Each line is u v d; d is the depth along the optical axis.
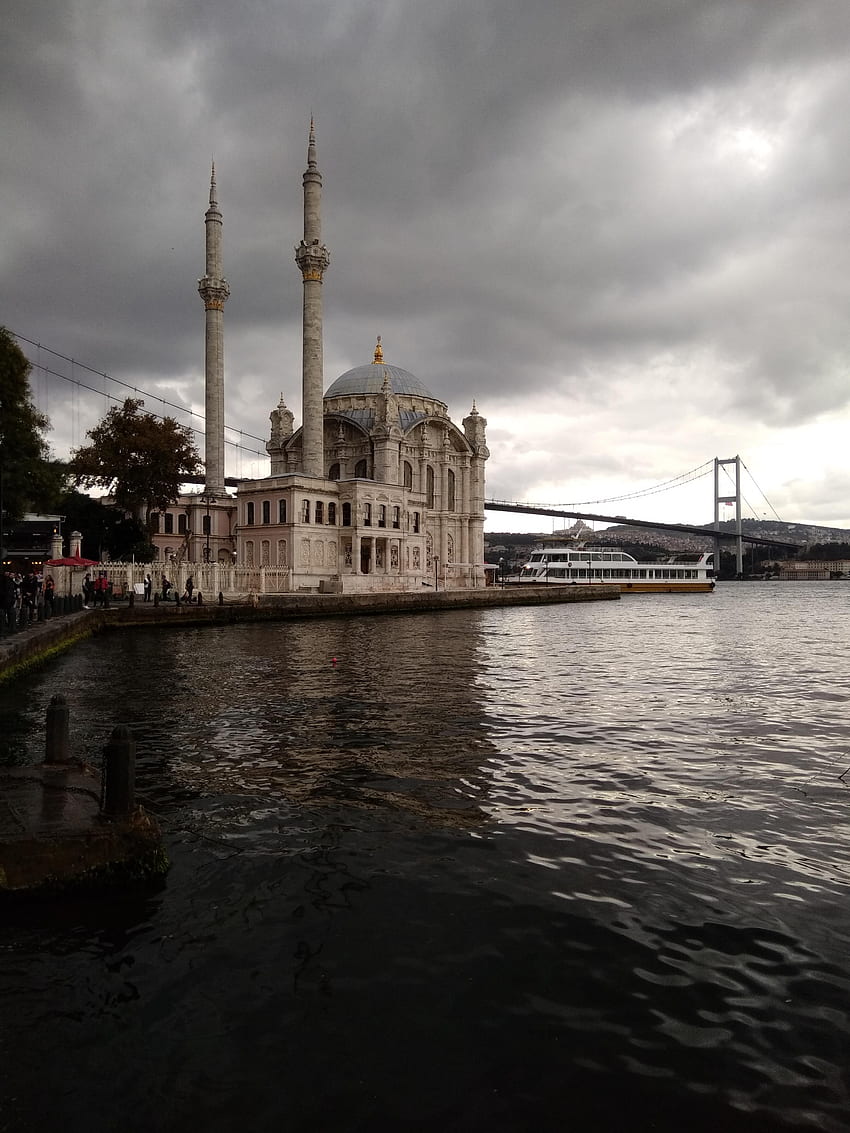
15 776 12.12
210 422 90.38
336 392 112.50
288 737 17.73
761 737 18.30
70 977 7.66
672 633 51.53
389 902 9.30
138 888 9.68
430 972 7.76
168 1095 6.03
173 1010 7.12
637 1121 5.75
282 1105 5.93
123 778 10.22
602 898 9.43
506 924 8.75
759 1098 5.98
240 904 9.25
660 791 13.88
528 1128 5.69
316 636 45.03
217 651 36.09
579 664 32.53
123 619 49.12
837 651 39.19
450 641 42.53
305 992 7.41
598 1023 6.93
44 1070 6.29
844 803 13.22
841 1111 5.84
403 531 89.44
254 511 81.88
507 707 21.75
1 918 8.84
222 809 12.70
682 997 7.32
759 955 8.09
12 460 37.59
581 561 138.00
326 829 11.78
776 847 11.19
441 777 14.56
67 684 25.48
